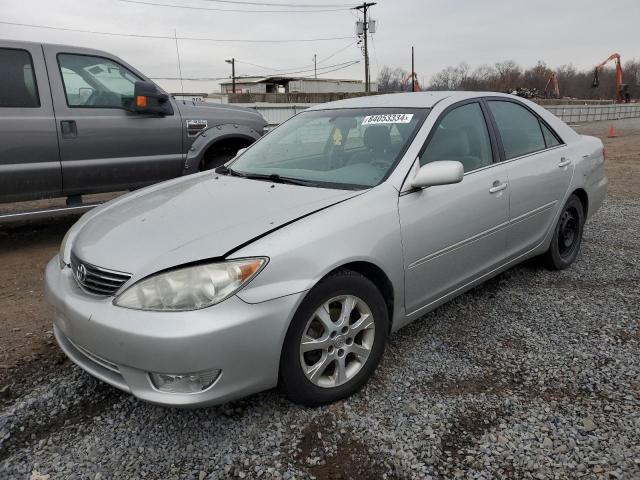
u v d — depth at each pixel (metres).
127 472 2.20
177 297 2.19
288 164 3.45
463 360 3.03
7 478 2.17
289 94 30.64
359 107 3.70
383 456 2.26
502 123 3.84
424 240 2.96
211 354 2.16
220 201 2.88
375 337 2.74
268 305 2.27
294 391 2.46
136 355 2.19
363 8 42.50
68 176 5.26
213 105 6.25
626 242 5.30
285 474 2.17
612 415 2.49
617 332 3.32
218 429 2.46
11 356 3.13
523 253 3.93
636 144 16.41
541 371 2.90
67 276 2.66
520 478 2.13
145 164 5.69
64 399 2.71
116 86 5.59
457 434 2.39
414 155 3.06
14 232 6.15
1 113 4.83
